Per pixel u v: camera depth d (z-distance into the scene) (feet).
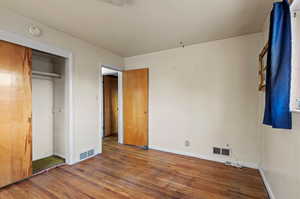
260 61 7.60
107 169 8.68
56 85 10.32
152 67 12.26
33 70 9.21
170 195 6.38
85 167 8.91
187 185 7.10
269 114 4.89
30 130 7.65
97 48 10.93
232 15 6.98
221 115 9.64
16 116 7.14
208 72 10.03
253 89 8.76
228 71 9.43
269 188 6.44
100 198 6.17
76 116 9.52
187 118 10.76
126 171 8.45
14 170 7.10
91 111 10.48
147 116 12.40
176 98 11.19
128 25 7.97
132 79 13.01
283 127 4.26
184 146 10.88
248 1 6.00
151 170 8.56
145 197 6.25
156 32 8.75
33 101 9.61
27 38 7.27
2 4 6.23
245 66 8.98
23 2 6.10
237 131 9.19
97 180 7.51
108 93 17.16
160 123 11.89
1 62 6.62
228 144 9.43
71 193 6.47
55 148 10.49
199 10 6.63
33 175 7.88
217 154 9.74
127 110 13.26
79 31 8.65
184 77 10.88
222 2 6.08
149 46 10.90
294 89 4.25
